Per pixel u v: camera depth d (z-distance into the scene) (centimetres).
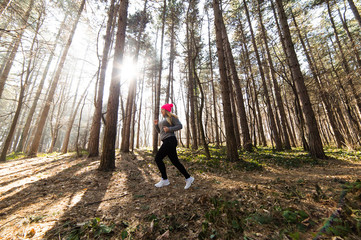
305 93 699
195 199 275
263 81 1138
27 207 286
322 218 185
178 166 339
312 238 157
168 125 341
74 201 310
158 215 233
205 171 547
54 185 416
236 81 1095
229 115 688
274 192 287
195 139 1364
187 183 339
